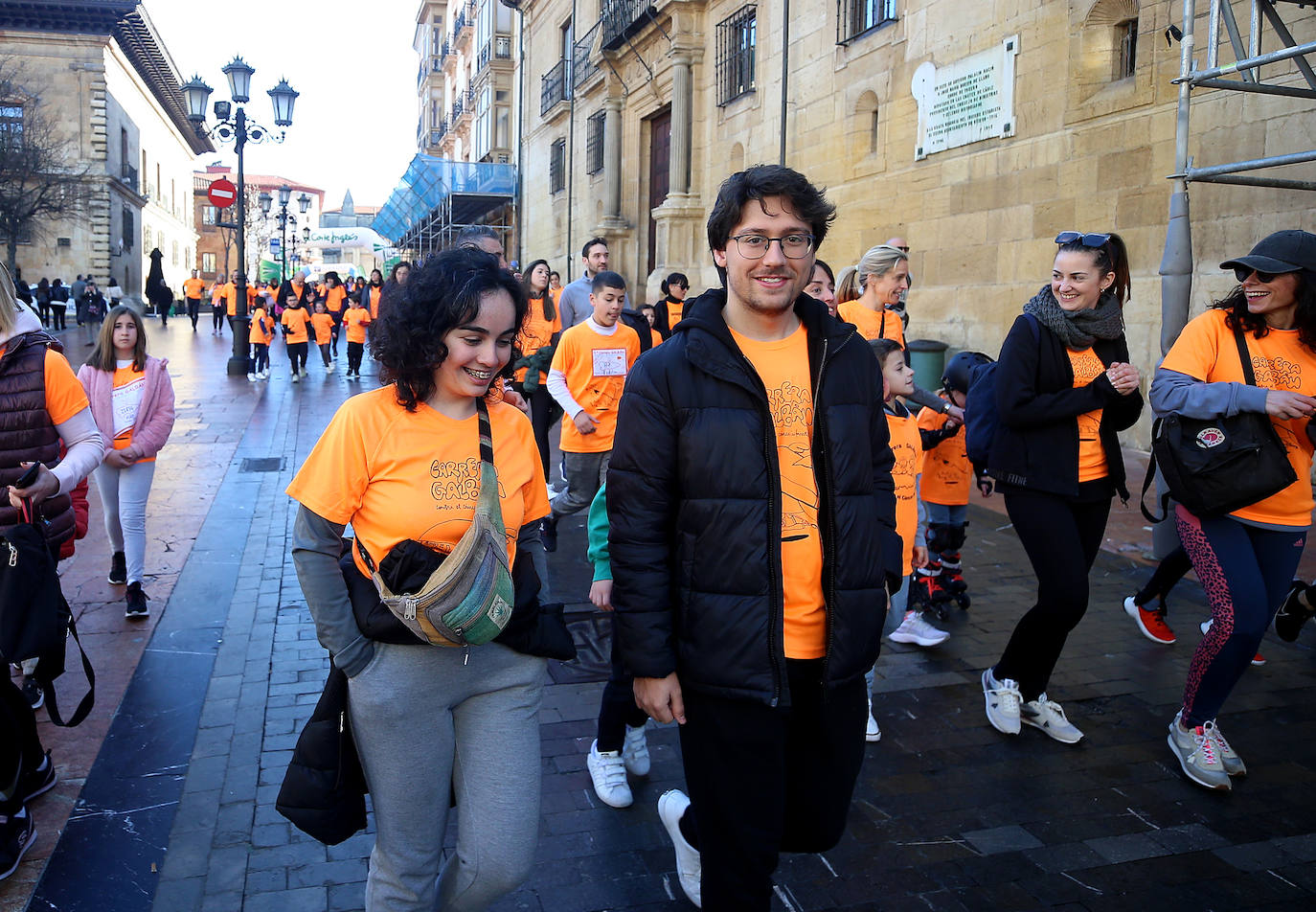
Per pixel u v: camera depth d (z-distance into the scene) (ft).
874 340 12.61
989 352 36.99
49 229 142.41
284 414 41.37
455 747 7.45
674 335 7.67
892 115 42.60
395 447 7.13
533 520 7.89
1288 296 11.16
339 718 7.24
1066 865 10.05
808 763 7.80
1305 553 20.84
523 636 7.43
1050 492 12.04
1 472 10.61
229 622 16.74
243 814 10.74
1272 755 12.52
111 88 149.79
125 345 16.96
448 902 7.43
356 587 7.23
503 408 7.75
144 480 17.06
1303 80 25.76
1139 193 30.68
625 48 71.56
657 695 7.45
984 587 19.69
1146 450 31.53
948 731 13.20
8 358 10.64
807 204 7.21
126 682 14.28
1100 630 17.08
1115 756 12.50
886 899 9.46
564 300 26.27
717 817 7.52
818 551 7.53
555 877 9.73
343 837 7.36
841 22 45.70
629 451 7.49
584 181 82.64
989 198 36.96
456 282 6.91
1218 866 10.05
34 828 10.38
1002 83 35.96
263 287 115.03
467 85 145.89
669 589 7.54
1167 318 20.04
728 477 7.25
